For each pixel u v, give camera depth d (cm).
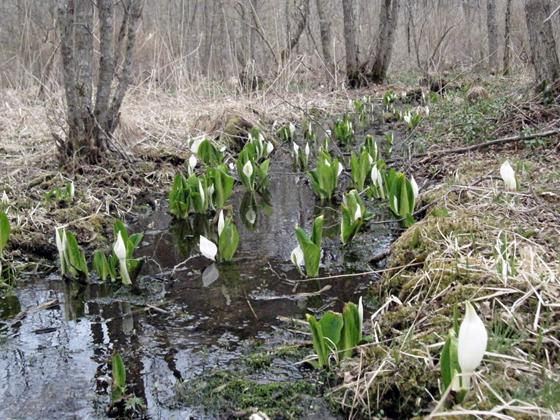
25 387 263
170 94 1086
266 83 1180
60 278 397
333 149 822
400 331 276
